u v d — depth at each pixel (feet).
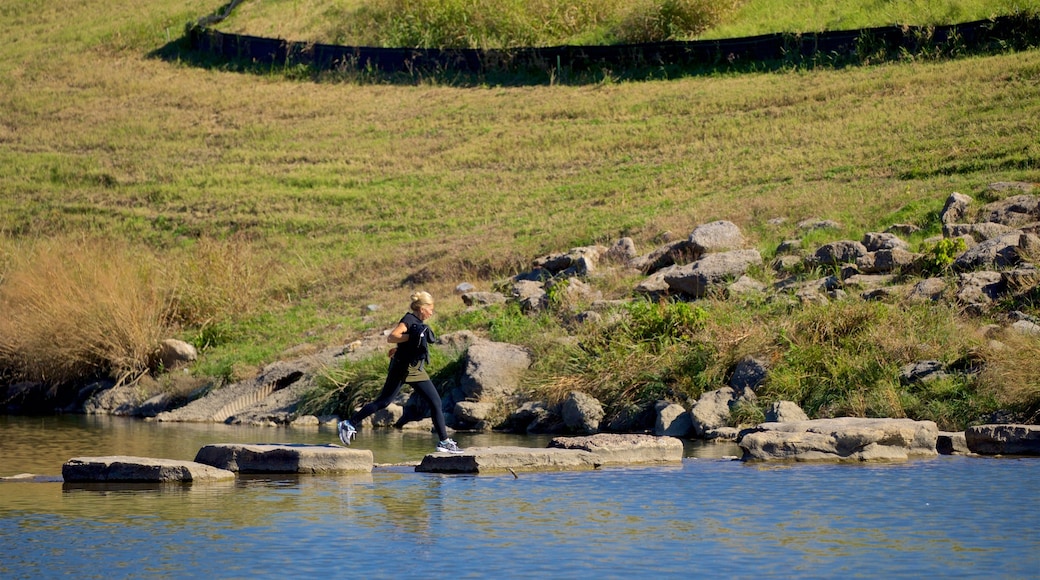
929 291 196.95
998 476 126.82
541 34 474.08
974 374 167.73
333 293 292.40
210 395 234.38
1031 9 370.32
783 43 407.64
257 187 391.24
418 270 292.20
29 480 131.85
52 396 258.37
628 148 362.74
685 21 451.53
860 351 180.04
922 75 356.18
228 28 547.90
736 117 365.61
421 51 473.67
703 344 189.67
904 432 144.25
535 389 195.62
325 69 493.77
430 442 175.22
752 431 153.48
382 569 88.48
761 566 88.38
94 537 99.66
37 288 263.49
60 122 484.74
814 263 222.48
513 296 246.06
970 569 86.84
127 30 572.92
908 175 280.31
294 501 115.75
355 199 367.04
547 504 113.29
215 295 279.90
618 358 192.75
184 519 106.93
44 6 644.27
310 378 224.53
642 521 104.83
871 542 95.71
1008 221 229.86
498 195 346.33
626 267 248.32
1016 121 295.89
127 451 166.50
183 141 448.24
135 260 291.38
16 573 87.86
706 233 245.45
